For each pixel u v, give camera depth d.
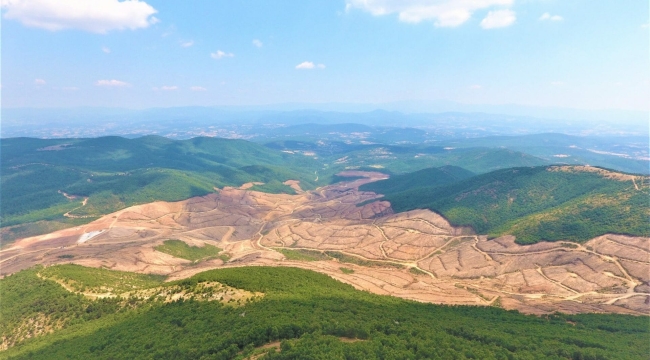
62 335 96.69
